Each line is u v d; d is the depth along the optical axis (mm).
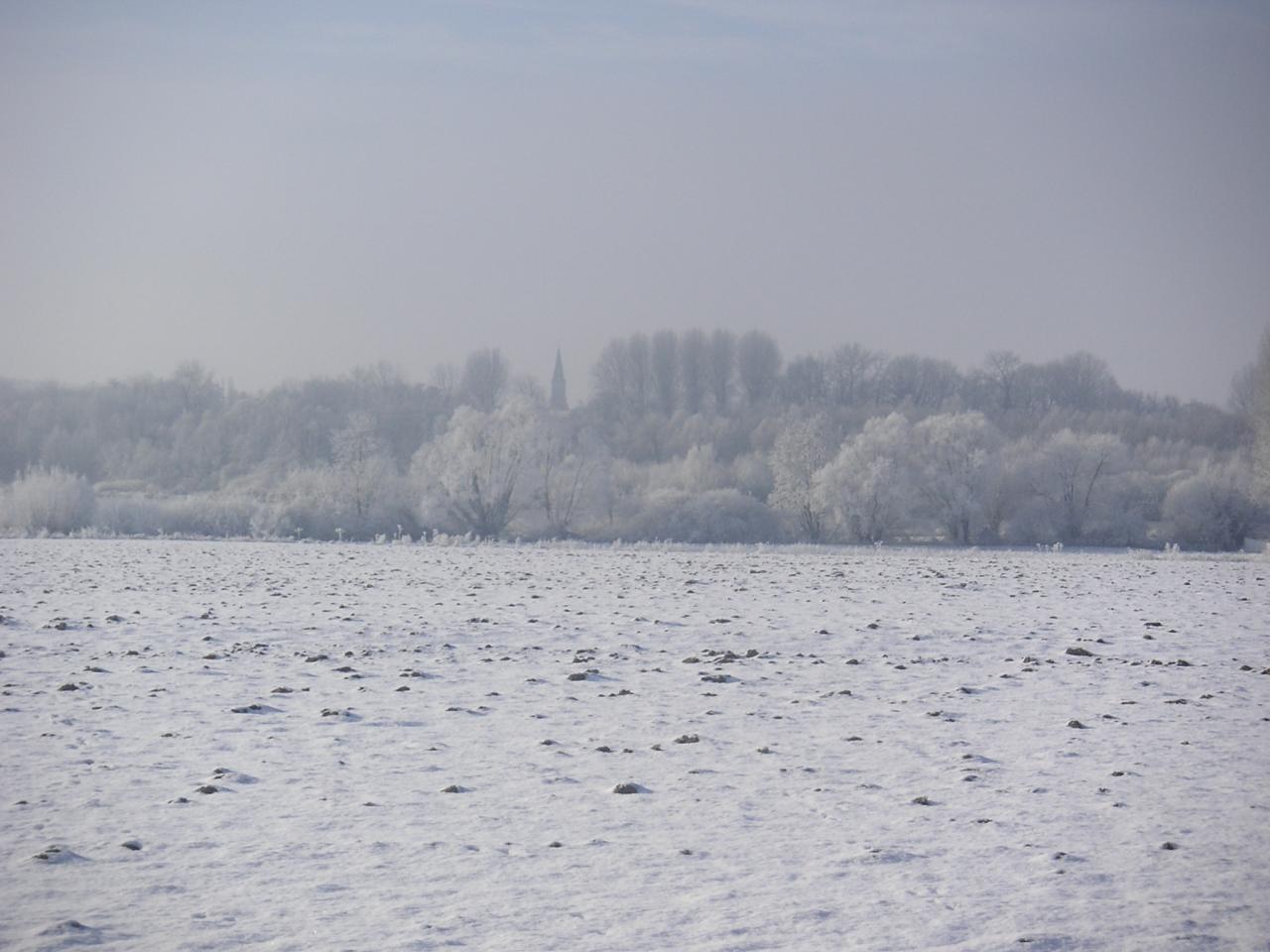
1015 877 10336
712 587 39938
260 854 10836
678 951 8648
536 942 8789
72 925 8969
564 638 26359
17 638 24969
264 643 24891
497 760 14578
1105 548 79812
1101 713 17859
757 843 11281
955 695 19406
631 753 15023
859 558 59625
